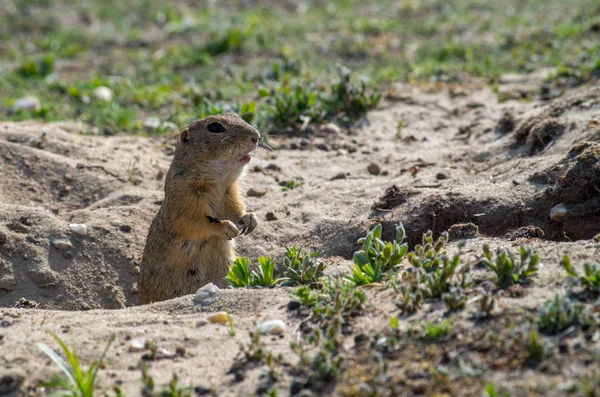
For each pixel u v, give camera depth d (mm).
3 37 27094
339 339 6953
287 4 31859
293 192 13094
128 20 29734
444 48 21906
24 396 6727
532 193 10781
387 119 16094
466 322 6922
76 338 7664
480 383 6078
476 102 16453
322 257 10992
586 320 6535
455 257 7660
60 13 30312
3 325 8141
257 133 10820
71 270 11570
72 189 13539
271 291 8633
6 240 11469
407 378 6336
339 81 16547
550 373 6039
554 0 28375
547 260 8023
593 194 10195
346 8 30734
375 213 11625
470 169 12773
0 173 13523
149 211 12859
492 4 29125
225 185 11094
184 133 10812
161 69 22516
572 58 18562
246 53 23641
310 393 6340
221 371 6914
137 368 7082
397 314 7371
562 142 12203
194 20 28609
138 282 11453
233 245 11375
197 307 8625
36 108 17688
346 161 14305
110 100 18656
